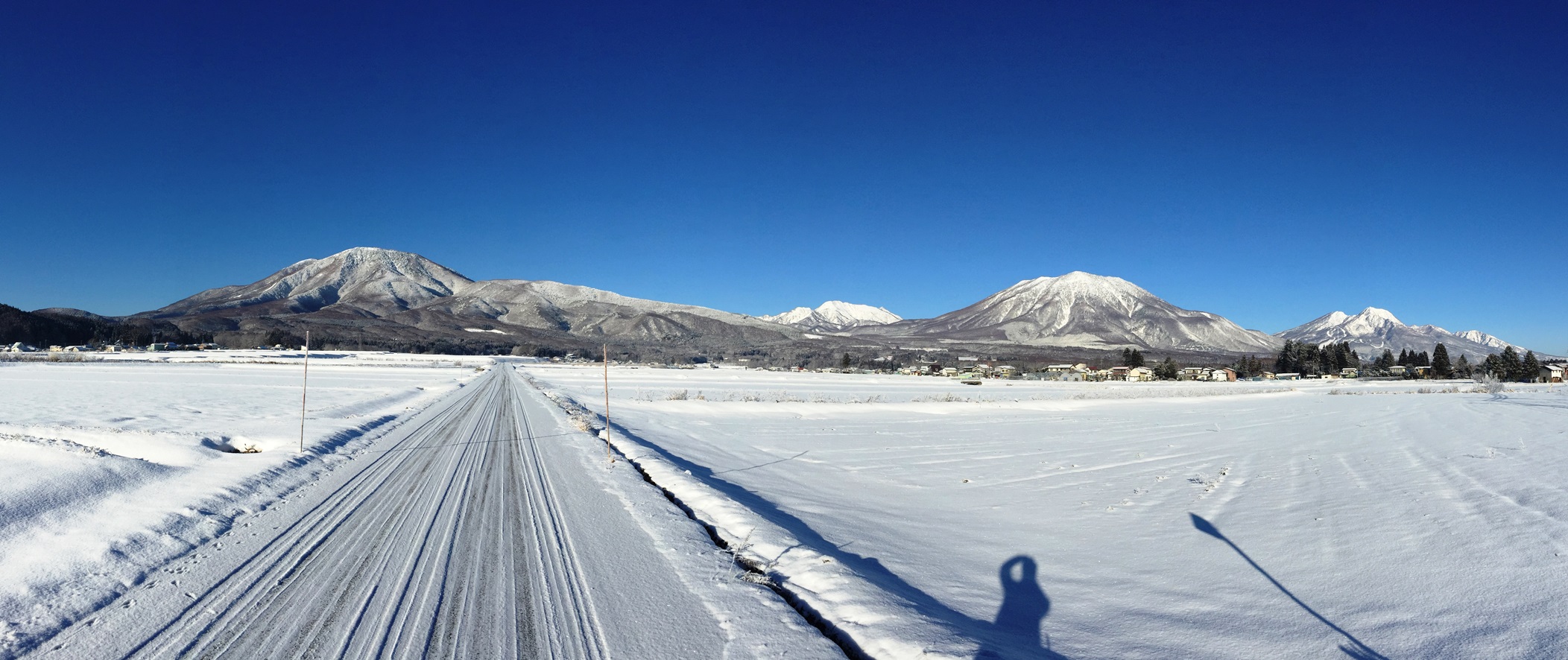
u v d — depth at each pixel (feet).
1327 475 46.75
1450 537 27.99
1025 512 36.22
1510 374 340.39
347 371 235.61
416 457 49.37
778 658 16.42
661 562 23.80
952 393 192.24
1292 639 19.01
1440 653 17.76
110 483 32.73
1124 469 51.60
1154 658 17.93
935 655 16.39
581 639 17.28
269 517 30.07
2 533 24.56
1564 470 42.75
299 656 16.17
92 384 129.70
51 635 17.22
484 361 388.78
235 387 134.51
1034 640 18.94
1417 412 109.50
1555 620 19.20
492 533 27.45
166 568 22.71
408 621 18.30
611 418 87.20
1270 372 451.94
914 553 27.66
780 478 45.73
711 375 275.18
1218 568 25.75
